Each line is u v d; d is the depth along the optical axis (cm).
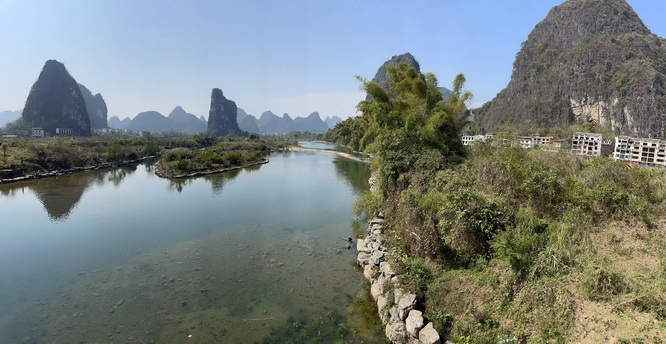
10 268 924
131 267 928
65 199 1845
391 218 1054
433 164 1011
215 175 2939
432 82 1498
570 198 691
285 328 645
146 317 680
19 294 778
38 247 1089
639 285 462
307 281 841
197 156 3419
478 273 614
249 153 4291
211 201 1814
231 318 678
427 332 543
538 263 532
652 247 562
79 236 1200
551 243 563
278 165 3862
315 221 1401
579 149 4103
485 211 650
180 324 656
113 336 619
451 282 625
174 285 820
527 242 557
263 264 947
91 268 923
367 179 2655
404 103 1402
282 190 2164
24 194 1973
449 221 689
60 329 640
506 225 637
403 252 827
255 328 645
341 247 1086
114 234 1223
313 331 636
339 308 716
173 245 1106
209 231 1260
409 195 886
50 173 2714
